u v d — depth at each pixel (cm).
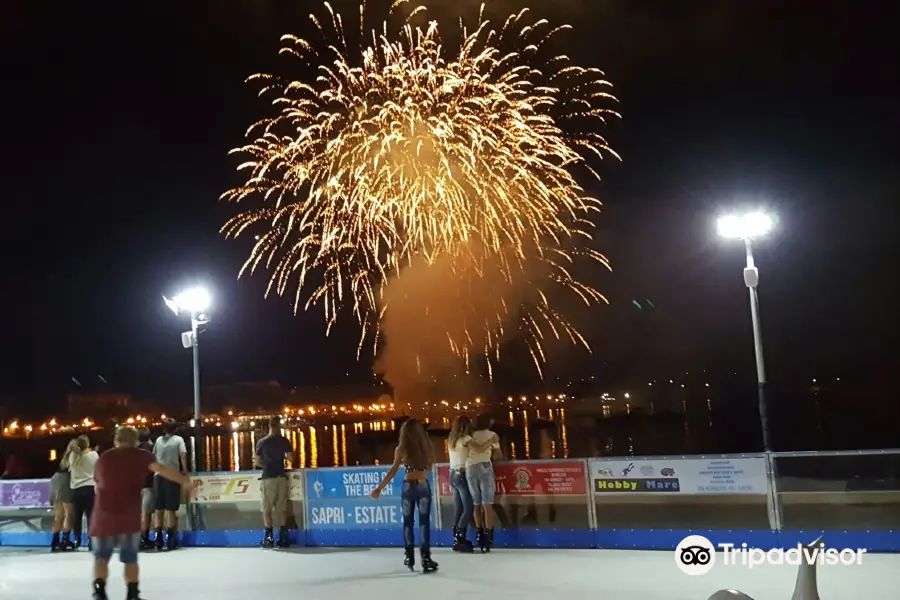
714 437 7650
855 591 777
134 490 808
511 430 9888
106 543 793
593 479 1072
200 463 1559
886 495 941
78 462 1264
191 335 1580
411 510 974
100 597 789
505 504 1114
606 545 1058
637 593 805
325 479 1201
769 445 1222
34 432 8612
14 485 1397
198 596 879
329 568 1011
